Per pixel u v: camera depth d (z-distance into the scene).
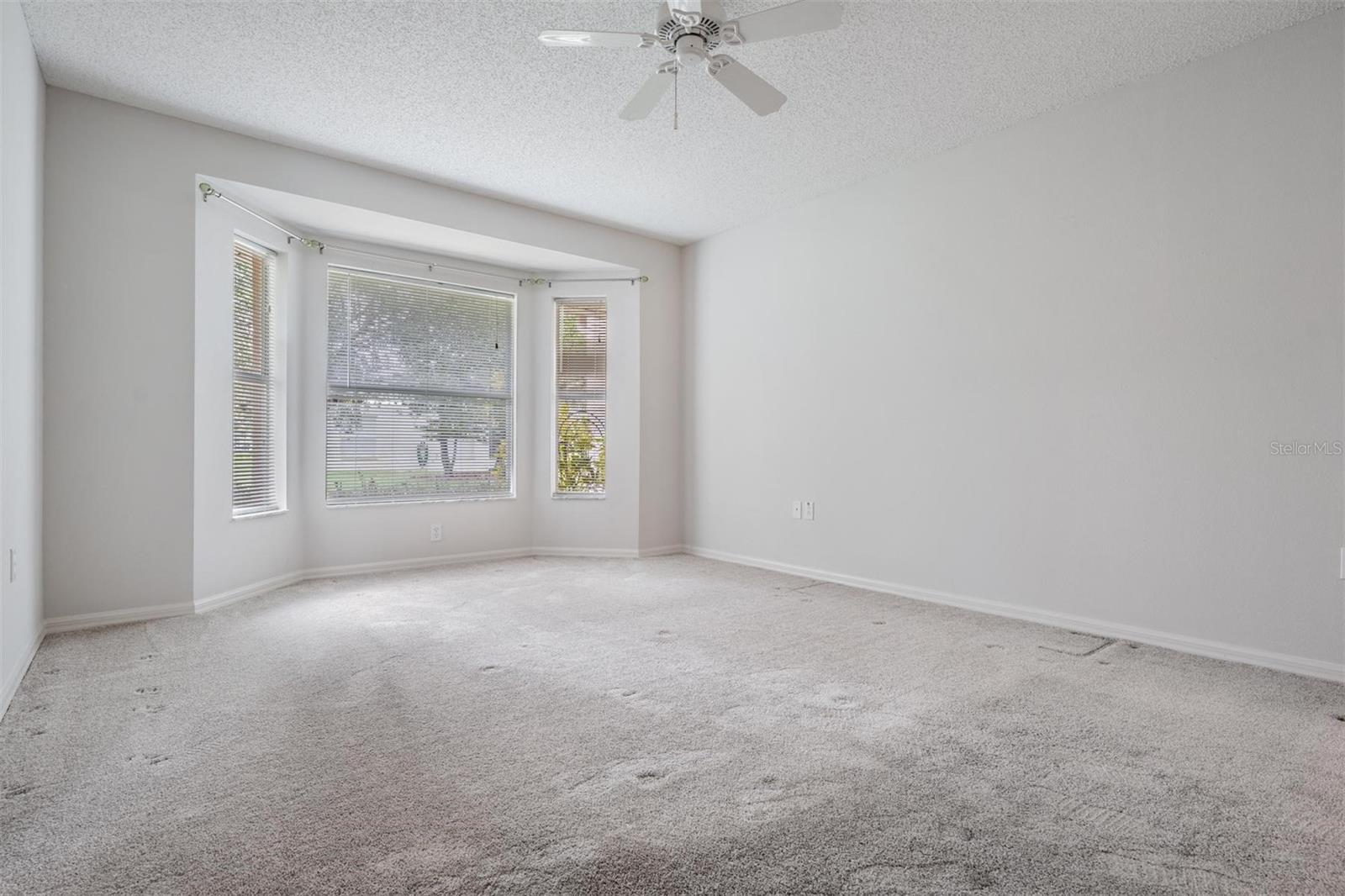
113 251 3.35
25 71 2.71
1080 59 2.99
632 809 1.71
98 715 2.27
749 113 3.50
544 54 2.98
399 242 4.80
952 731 2.18
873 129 3.68
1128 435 3.19
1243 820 1.67
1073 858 1.51
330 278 4.69
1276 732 2.17
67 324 3.23
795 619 3.57
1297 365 2.72
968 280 3.82
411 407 5.08
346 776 1.87
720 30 2.33
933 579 4.00
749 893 1.39
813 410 4.70
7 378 2.41
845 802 1.75
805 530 4.75
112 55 2.98
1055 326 3.46
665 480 5.68
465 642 3.14
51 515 3.20
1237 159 2.87
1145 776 1.89
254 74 3.14
